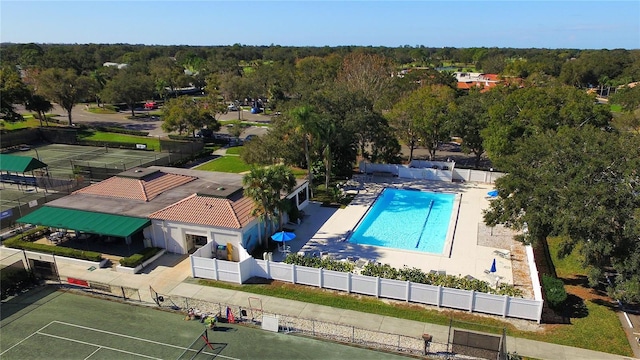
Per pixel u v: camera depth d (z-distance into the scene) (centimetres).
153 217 3606
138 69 16425
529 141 3503
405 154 7019
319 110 5344
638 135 3006
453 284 2850
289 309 2805
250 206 3762
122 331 2616
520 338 2456
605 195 2538
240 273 3112
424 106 6175
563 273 3250
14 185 5678
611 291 2584
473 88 9525
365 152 6281
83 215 3706
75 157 7269
